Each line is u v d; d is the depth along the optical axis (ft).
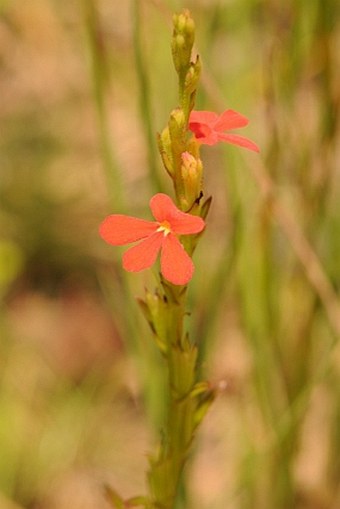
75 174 2.25
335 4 1.02
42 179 2.24
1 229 2.18
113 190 1.03
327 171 1.08
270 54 1.03
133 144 1.95
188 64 0.67
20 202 2.21
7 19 2.08
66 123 2.31
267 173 1.04
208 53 1.07
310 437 1.45
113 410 1.80
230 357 1.53
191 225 0.65
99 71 1.01
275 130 1.05
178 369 0.72
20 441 1.69
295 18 1.01
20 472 1.67
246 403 1.28
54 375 1.90
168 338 0.72
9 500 1.56
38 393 1.83
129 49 1.94
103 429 1.76
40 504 1.67
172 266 0.64
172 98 1.15
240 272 1.07
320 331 1.19
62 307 2.11
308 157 1.09
